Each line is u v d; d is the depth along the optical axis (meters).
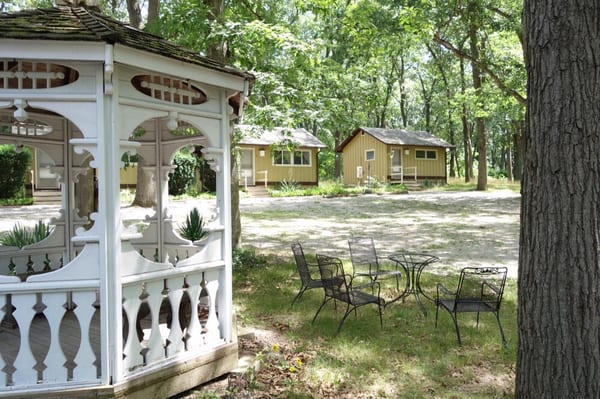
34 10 3.37
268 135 24.44
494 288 4.75
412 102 45.75
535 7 2.66
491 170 45.44
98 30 2.72
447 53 28.38
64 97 2.70
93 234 2.76
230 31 6.86
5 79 2.67
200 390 3.34
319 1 8.20
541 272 2.66
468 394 3.52
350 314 5.41
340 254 8.87
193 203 18.55
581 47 2.51
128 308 2.93
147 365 3.04
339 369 3.92
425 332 4.83
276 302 5.80
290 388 3.54
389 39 12.97
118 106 2.79
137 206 13.73
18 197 17.97
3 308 2.69
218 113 3.49
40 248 4.82
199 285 3.41
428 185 27.77
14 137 4.53
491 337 4.68
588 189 2.52
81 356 2.79
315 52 7.47
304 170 27.06
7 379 2.79
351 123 8.40
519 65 15.99
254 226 12.82
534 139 2.68
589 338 2.54
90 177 7.96
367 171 28.42
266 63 7.92
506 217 14.82
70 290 2.75
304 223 13.51
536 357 2.70
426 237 11.01
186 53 3.33
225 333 3.61
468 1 13.51
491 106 18.36
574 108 2.52
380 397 3.47
